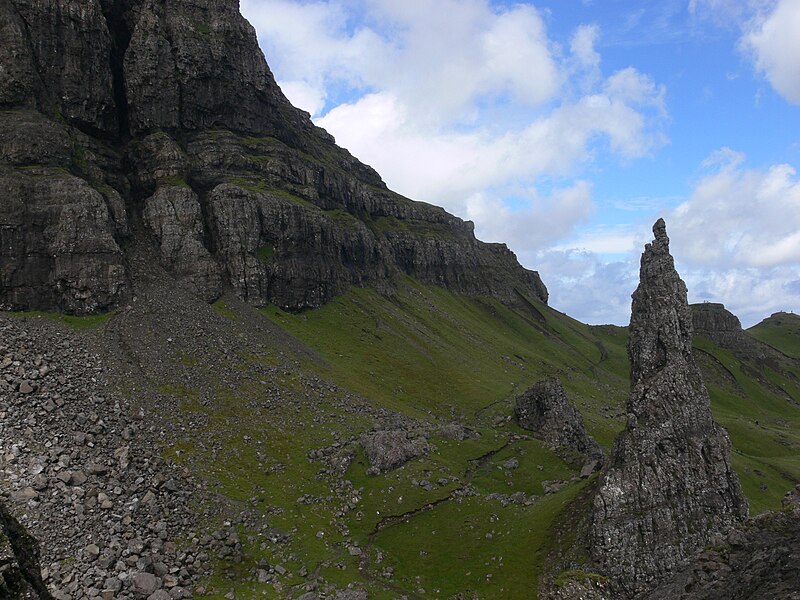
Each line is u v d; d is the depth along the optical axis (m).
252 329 152.50
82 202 132.50
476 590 78.25
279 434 113.56
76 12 157.00
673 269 95.75
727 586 59.56
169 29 189.38
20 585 30.38
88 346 113.31
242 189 177.88
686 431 85.19
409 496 101.38
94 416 93.12
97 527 71.50
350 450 113.69
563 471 115.31
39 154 136.25
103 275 130.38
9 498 69.50
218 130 198.00
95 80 161.25
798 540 59.66
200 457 97.44
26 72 143.00
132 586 65.00
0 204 121.88
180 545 76.50
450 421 150.88
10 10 145.62
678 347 90.81
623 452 85.25
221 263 166.75
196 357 126.75
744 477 161.50
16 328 109.75
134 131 175.50
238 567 76.81
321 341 173.25
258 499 92.50
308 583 75.38
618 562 75.25
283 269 181.12
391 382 167.25
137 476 84.38
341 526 93.31
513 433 141.88
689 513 79.62
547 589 75.31
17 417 83.94
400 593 77.38
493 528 92.25
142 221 160.50
